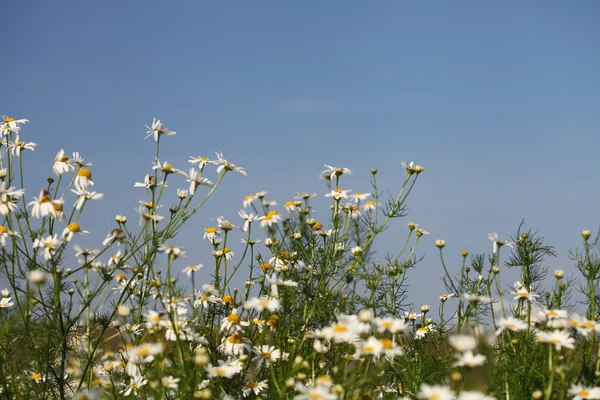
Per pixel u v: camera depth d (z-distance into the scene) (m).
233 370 1.04
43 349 1.12
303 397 0.94
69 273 1.12
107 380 1.13
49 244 1.08
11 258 1.11
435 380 1.08
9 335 1.16
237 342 1.08
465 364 0.95
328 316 1.17
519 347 1.07
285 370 1.08
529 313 1.04
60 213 1.10
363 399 1.01
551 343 0.97
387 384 1.11
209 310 1.15
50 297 1.13
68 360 1.16
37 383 1.13
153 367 1.07
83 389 1.12
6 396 1.12
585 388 0.98
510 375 1.04
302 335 1.13
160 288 1.09
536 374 1.02
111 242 1.11
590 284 1.13
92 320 1.15
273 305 1.06
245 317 1.16
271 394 1.06
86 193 1.10
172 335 1.06
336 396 0.94
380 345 0.98
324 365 1.10
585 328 1.02
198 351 1.00
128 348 1.08
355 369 1.01
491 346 1.11
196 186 1.16
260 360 1.08
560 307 1.12
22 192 1.10
